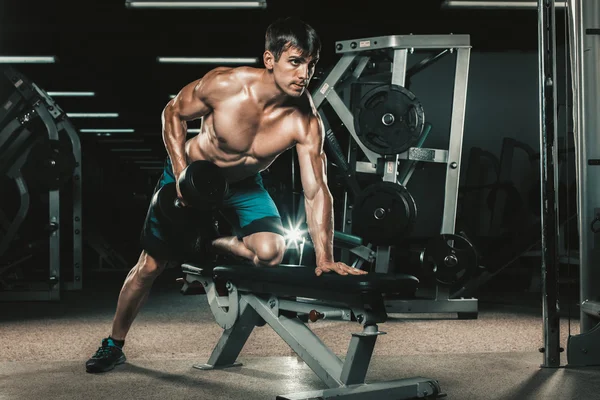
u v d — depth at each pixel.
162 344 3.11
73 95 10.01
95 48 8.66
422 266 4.05
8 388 2.20
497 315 4.22
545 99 2.55
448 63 6.00
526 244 4.79
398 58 4.15
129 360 2.67
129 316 2.55
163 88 9.98
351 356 1.88
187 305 4.71
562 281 6.43
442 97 6.00
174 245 2.39
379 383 1.96
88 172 10.42
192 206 2.19
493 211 6.07
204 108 2.29
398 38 4.13
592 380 2.29
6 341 3.25
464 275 4.03
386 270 4.12
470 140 6.20
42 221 6.95
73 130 5.99
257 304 2.21
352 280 1.77
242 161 2.35
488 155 6.07
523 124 6.19
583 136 2.71
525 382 2.26
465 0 5.15
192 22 8.10
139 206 12.37
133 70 9.49
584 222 2.70
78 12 8.02
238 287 2.29
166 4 5.23
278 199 5.41
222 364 2.50
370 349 1.89
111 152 13.45
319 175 2.15
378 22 7.79
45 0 7.95
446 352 2.91
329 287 1.80
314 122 2.20
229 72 2.23
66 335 3.43
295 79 2.00
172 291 5.73
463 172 6.15
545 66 2.55
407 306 4.02
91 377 2.36
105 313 4.35
